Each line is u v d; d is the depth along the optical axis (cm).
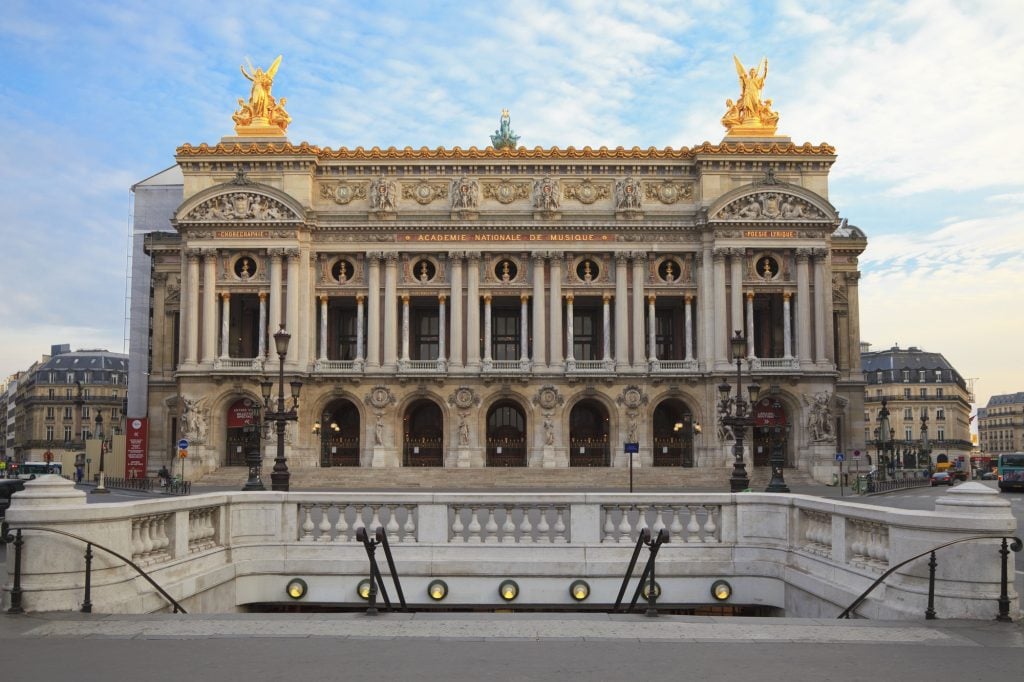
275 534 2705
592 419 10525
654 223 9800
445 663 1571
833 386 9625
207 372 9556
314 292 9888
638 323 9769
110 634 1755
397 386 9706
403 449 9894
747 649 1669
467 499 2644
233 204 9706
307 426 9662
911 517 1973
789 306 9725
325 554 2655
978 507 1927
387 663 1568
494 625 1838
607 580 2603
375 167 9962
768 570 2630
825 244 9725
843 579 2247
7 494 4228
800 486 9138
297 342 9631
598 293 9900
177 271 10838
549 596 2600
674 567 2614
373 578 1994
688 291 9869
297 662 1571
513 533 2652
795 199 9731
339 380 9694
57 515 1969
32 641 1706
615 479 9019
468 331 9762
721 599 2616
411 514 2666
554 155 9912
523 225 9806
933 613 1891
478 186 9944
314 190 9981
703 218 9762
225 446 9719
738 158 9825
